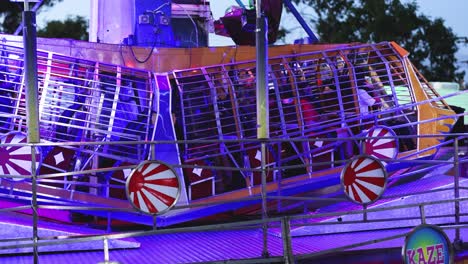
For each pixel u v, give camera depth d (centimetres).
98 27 1266
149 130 1041
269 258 822
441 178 1180
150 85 1052
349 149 1115
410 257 809
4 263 871
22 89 981
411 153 1130
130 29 1258
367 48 1152
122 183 1033
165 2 1221
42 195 970
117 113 1041
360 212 855
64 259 893
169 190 802
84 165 1002
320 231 1056
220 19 1306
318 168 1112
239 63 1097
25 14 777
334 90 1124
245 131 1090
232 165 1083
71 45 1073
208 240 1016
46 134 987
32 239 781
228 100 1079
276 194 1084
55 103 1002
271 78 1096
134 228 1058
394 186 1140
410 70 1151
